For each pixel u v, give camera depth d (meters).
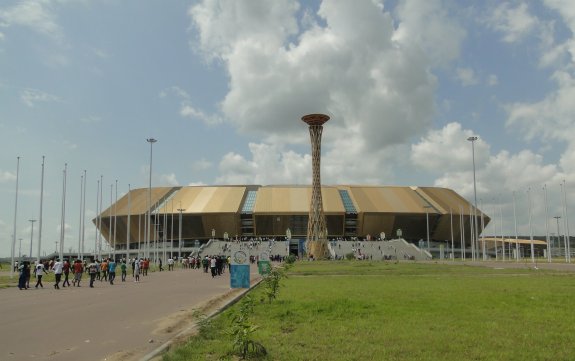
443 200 146.38
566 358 10.87
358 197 141.88
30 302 24.67
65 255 119.81
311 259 100.25
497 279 36.53
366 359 10.86
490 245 147.62
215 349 11.96
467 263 76.81
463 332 13.84
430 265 67.38
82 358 11.70
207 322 14.57
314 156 109.88
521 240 150.88
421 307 19.20
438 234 141.62
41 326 16.55
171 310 20.53
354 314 17.66
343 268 59.16
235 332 11.59
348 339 13.06
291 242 127.88
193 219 134.12
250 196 146.00
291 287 30.70
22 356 11.98
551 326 14.73
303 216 133.75
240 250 30.53
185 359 11.05
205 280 42.88
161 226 134.62
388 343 12.49
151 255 118.31
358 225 136.88
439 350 11.67
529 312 17.67
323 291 27.02
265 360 10.88
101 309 21.23
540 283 31.77
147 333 14.97
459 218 139.38
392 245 115.31
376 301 21.36
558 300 21.28
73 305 23.03
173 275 53.28
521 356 11.05
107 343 13.48
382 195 144.38
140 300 25.06
